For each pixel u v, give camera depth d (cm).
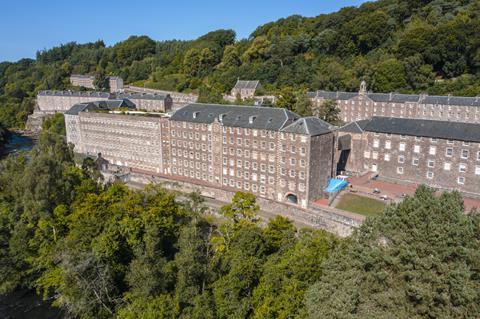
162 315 4797
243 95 19375
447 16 19338
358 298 3919
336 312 3700
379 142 10781
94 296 5731
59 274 6391
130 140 13325
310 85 18512
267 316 4494
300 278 4794
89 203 6925
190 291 5212
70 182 8200
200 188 10469
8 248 7150
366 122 11519
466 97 14338
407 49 18162
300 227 8081
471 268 3716
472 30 17050
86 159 10781
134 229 6300
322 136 9169
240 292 5162
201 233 7038
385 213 4434
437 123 10019
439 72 18275
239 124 10169
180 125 11675
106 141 14162
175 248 6494
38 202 7181
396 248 3984
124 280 6006
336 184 9544
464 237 3775
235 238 5994
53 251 6606
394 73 17375
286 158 9281
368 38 19925
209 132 10925
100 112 14438
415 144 10106
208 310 4925
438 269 3703
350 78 18175
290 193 9381
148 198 7362
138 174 12012
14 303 6638
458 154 9412
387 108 15650
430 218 3969
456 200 4216
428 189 4381
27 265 6975
